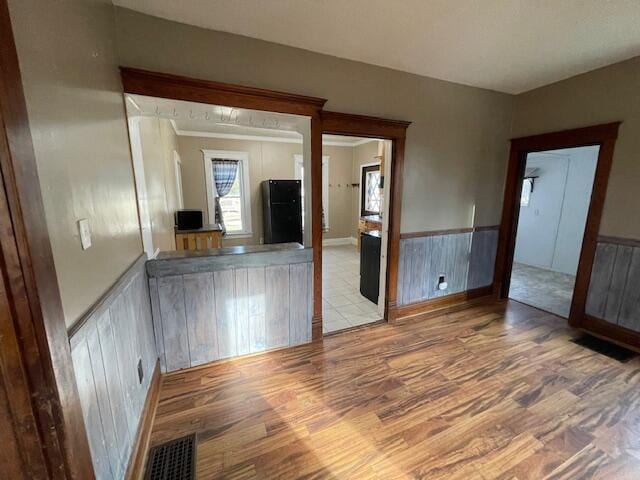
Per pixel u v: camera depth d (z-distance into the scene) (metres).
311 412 1.81
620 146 2.51
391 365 2.30
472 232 3.39
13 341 0.68
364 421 1.75
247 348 2.41
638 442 1.60
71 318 0.93
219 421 1.74
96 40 1.36
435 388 2.03
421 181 2.94
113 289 1.31
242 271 2.29
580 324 2.88
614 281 2.63
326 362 2.34
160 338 2.11
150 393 1.80
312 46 2.17
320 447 1.57
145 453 1.52
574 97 2.79
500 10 1.73
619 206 2.56
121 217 1.55
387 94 2.59
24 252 0.68
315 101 2.25
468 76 2.76
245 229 6.09
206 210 5.71
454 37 2.05
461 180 3.18
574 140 2.80
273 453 1.54
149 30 1.77
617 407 1.85
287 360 2.37
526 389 2.02
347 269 5.11
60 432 0.78
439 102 2.87
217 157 5.66
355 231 7.18
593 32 1.99
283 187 5.55
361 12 1.75
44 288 0.74
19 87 0.69
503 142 3.35
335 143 6.85
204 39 1.90
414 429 1.69
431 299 3.30
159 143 2.99
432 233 3.13
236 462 1.48
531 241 5.43
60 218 0.89
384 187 2.96
